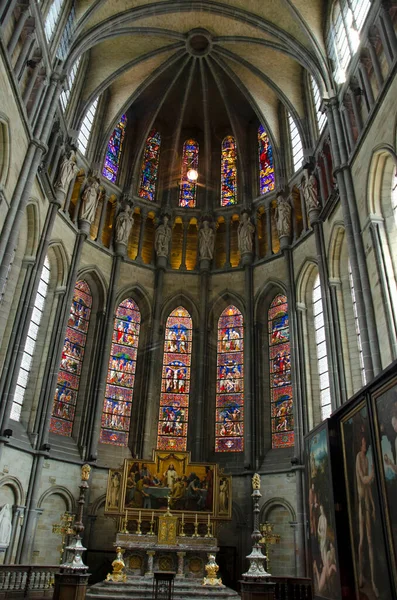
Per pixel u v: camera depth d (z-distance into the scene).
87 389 28.47
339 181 23.39
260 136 37.34
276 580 18.92
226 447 29.23
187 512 23.81
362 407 10.86
